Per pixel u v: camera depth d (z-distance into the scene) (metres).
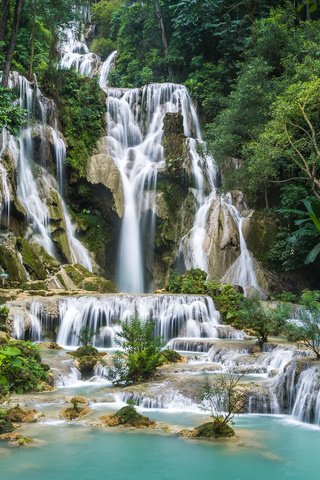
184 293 18.62
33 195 22.00
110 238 24.62
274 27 25.91
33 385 10.21
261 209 25.05
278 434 8.09
